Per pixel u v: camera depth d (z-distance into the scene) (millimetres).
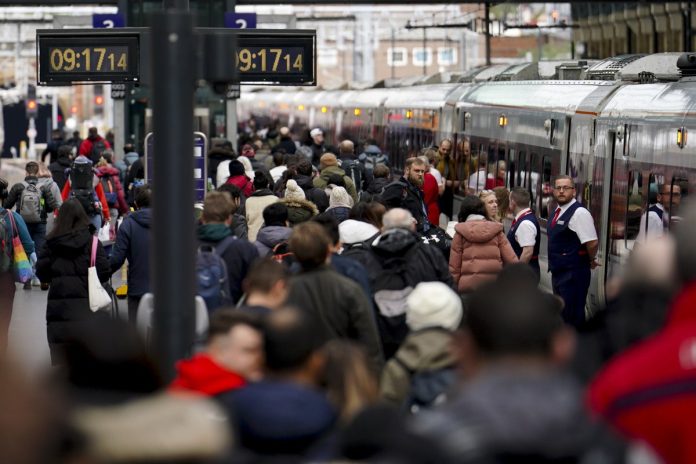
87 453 9125
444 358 17547
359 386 15320
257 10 162375
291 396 12133
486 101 59406
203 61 18875
